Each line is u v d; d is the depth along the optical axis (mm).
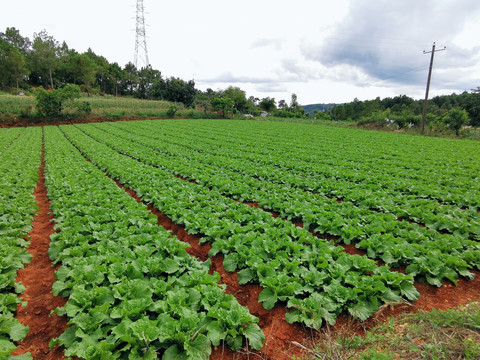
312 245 6574
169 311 4402
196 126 42094
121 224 7363
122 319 4207
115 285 4824
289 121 65438
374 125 46125
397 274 5273
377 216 8336
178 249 6246
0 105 40344
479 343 3453
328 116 91125
